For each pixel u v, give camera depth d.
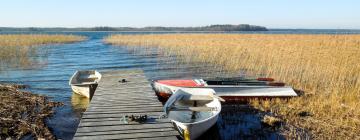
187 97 12.56
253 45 31.61
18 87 16.41
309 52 25.22
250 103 13.56
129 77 15.62
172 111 10.80
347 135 9.86
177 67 23.81
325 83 16.39
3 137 9.31
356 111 11.86
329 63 19.89
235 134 10.12
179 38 45.44
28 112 11.78
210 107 10.98
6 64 24.11
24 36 47.78
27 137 9.47
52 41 47.97
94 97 11.30
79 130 7.70
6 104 12.44
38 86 17.03
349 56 22.81
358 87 15.10
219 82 14.66
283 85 14.64
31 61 25.78
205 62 26.06
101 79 15.07
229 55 26.45
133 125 8.10
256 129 10.52
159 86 14.37
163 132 7.66
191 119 10.33
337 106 12.43
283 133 10.11
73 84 14.31
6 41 36.22
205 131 9.48
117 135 7.42
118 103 10.38
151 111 9.40
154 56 30.48
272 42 35.56
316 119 11.34
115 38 49.44
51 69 23.20
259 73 20.56
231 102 13.88
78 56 31.64
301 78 17.91
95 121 8.39
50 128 10.46
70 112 12.25
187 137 8.22
